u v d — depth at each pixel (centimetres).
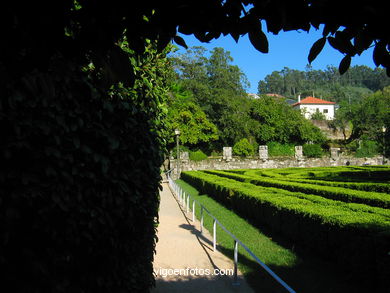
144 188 376
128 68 153
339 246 607
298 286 536
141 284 382
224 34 174
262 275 586
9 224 164
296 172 2406
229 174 2152
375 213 707
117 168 296
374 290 513
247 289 521
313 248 705
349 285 538
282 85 13275
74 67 216
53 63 195
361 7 162
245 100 4319
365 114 3972
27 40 128
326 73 14025
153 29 161
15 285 170
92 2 142
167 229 978
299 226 763
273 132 4144
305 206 794
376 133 3594
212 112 4075
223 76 4388
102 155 256
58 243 205
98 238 253
